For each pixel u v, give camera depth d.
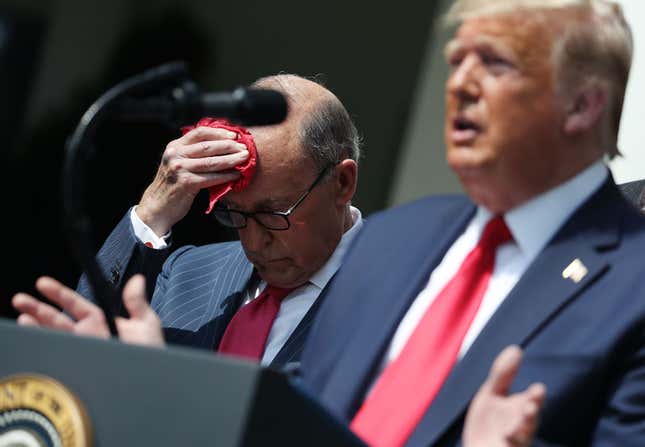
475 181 7.82
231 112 7.51
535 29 7.66
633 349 7.43
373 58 20.16
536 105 7.65
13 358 6.34
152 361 6.00
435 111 18.34
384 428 7.64
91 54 21.42
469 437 6.52
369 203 19.31
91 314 7.87
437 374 7.71
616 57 7.85
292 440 6.03
